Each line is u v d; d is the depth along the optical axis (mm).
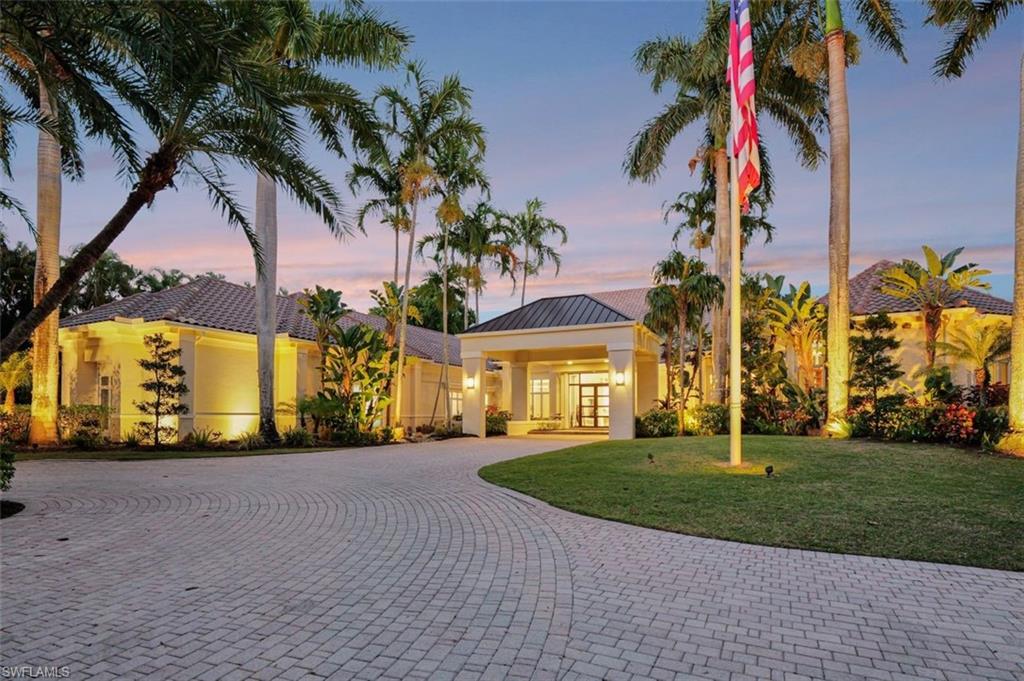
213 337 17656
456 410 27516
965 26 13352
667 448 12109
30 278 23984
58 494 8273
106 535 5867
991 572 4391
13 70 13969
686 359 22594
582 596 4016
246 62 8328
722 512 6316
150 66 7660
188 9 7129
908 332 17781
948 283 15320
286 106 8133
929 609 3699
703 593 4043
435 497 7918
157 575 4547
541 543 5434
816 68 14781
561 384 25312
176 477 10070
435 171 19656
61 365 17812
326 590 4195
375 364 18766
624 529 5879
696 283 17172
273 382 16453
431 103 18938
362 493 8312
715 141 19000
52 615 3701
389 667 2994
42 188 14719
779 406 16516
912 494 6812
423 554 5148
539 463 10883
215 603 3928
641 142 19859
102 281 28422
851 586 4129
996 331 15195
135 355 16609
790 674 2887
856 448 10789
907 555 4789
